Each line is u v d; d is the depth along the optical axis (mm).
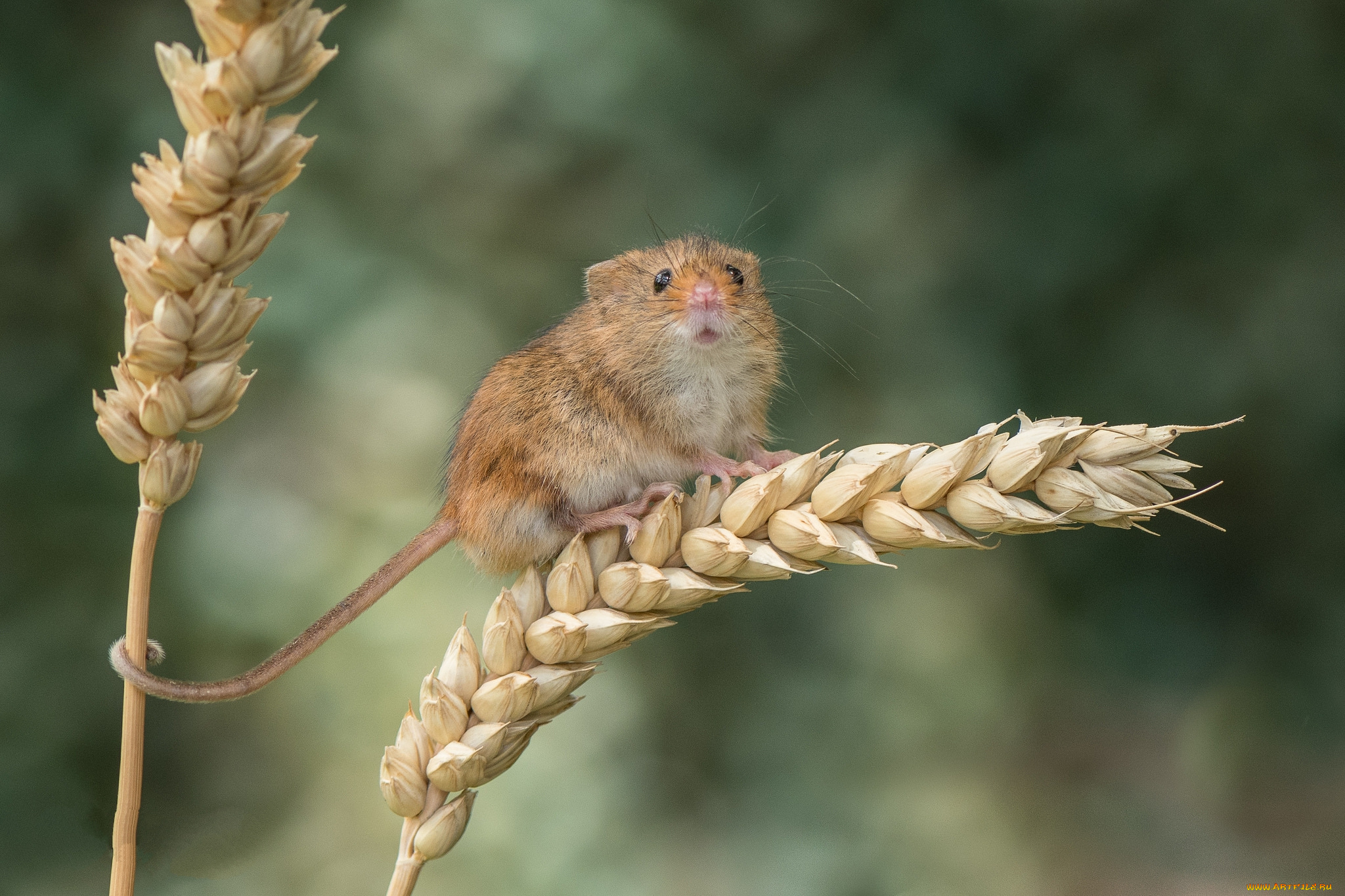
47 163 9922
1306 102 12156
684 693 11359
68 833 9297
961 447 3371
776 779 11203
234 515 10164
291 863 9359
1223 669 13469
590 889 9586
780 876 10680
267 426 10383
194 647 9883
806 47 11992
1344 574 13258
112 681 9625
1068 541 13297
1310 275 12219
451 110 11172
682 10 11719
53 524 9633
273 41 2447
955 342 11469
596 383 5137
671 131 11430
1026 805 11781
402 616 9883
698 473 5383
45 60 10188
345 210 10984
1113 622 13547
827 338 11203
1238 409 12344
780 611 11633
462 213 11258
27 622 9438
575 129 11242
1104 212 12000
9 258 9758
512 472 4934
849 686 11469
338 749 9609
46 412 9734
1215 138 12188
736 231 11250
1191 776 12680
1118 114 12117
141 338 2471
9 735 9266
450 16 11156
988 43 11992
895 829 10938
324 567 10031
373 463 10445
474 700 3096
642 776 10695
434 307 10836
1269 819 12469
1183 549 13617
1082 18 12031
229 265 2564
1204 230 12211
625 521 4816
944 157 11812
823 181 11562
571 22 11156
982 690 11758
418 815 3043
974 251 11789
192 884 9250
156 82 10539
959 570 12242
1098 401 12180
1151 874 11484
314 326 10469
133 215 10133
